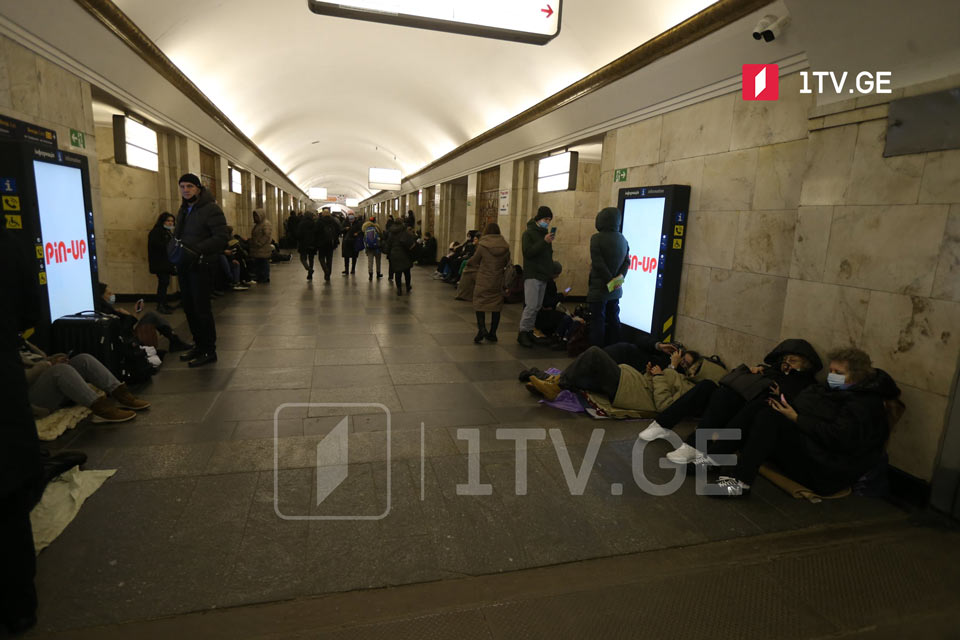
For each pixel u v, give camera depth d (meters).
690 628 1.97
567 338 6.25
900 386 3.03
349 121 17.47
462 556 2.35
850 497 3.08
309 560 2.27
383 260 20.61
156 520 2.51
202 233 4.95
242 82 10.37
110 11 5.27
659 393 4.12
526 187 10.96
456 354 5.86
